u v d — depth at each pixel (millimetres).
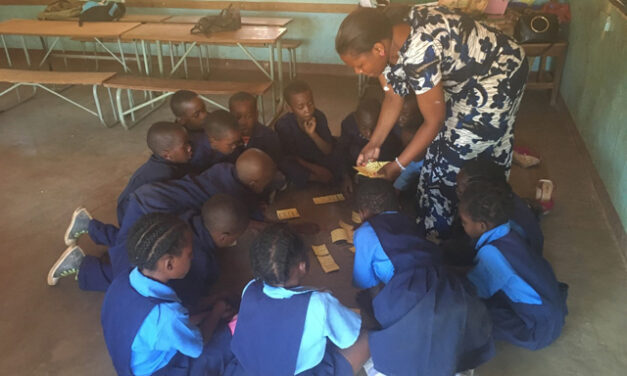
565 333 2281
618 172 3049
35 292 2598
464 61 2213
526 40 4582
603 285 2559
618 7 3338
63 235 3053
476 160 2424
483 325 1856
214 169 2742
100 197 3461
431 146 2727
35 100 5336
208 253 2385
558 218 3115
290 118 3490
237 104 3199
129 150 4172
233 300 2346
